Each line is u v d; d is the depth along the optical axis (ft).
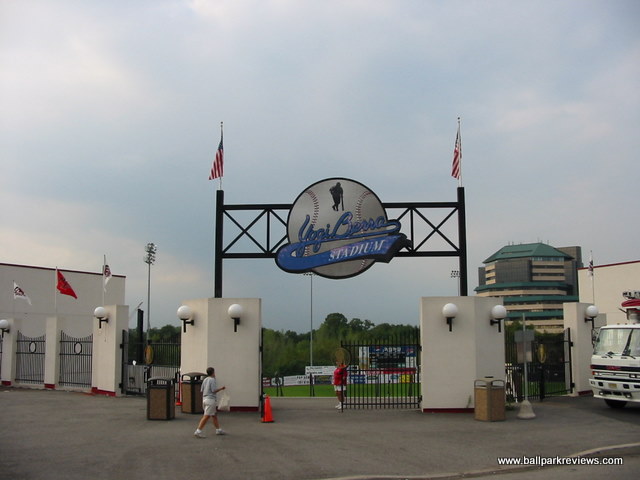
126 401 73.87
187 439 48.52
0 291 123.24
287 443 47.32
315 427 55.31
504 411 59.62
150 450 44.14
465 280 69.67
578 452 44.65
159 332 218.18
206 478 36.70
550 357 83.20
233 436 50.11
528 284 400.88
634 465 41.04
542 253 418.92
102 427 54.13
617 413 63.82
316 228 70.90
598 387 66.74
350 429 54.29
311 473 38.22
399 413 64.59
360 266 69.62
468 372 64.80
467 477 38.34
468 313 65.62
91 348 88.84
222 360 65.87
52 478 36.14
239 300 66.90
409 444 47.44
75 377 89.86
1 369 98.22
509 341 77.97
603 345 67.56
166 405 58.49
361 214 70.33
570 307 82.74
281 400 84.79
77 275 140.05
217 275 71.20
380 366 72.49
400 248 68.74
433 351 65.41
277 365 228.22
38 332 129.39
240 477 37.04
